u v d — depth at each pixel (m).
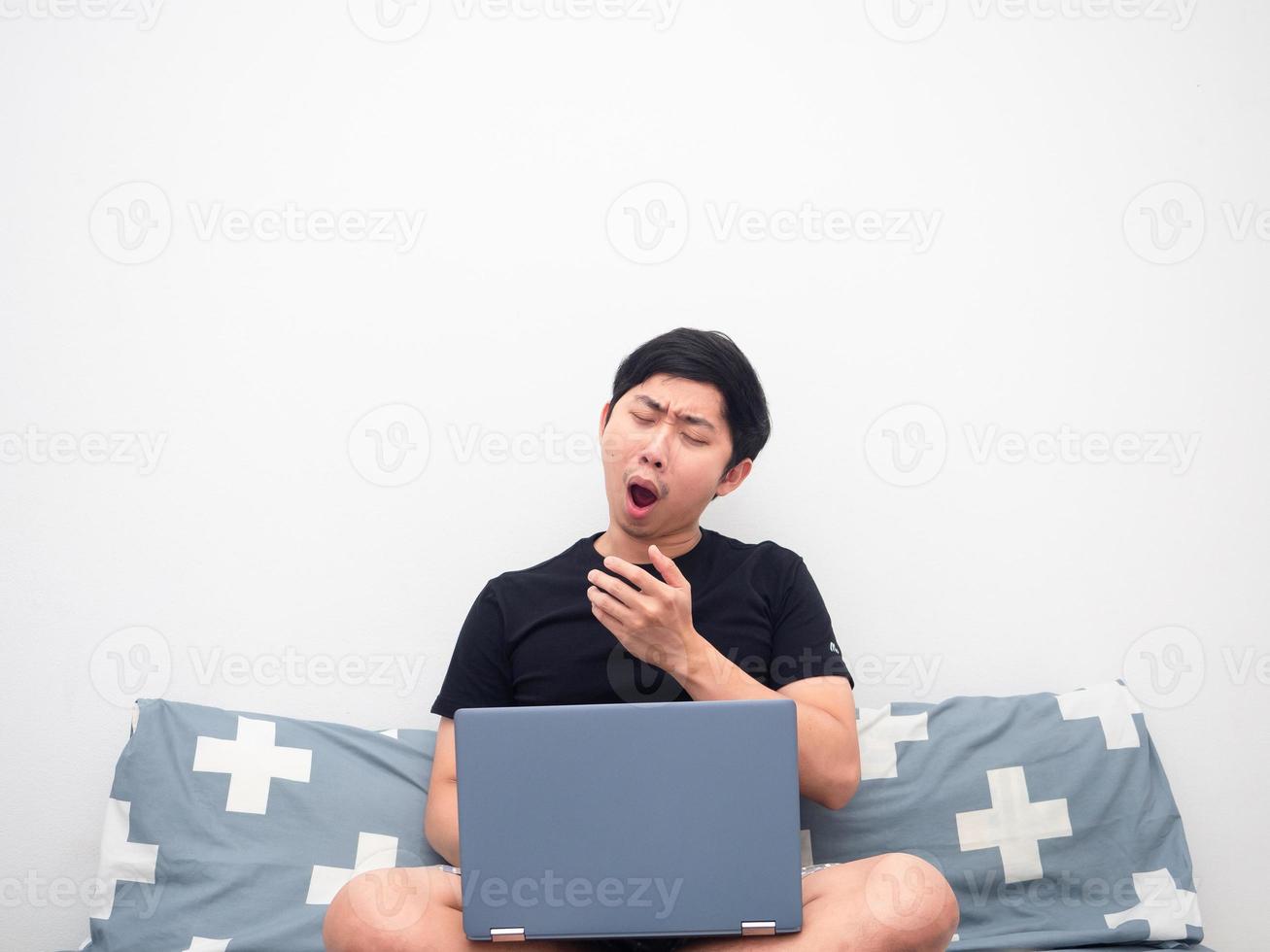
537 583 1.58
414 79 1.82
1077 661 1.80
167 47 1.80
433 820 1.46
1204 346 1.84
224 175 1.79
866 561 1.80
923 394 1.82
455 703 1.54
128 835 1.53
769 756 1.19
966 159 1.84
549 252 1.81
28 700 1.73
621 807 1.18
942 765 1.63
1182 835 1.66
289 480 1.77
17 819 1.72
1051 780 1.64
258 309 1.78
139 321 1.77
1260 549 1.83
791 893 1.18
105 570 1.75
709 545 1.62
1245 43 1.86
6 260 1.76
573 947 1.25
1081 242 1.84
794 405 1.81
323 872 1.53
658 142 1.83
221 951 1.45
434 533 1.78
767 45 1.84
